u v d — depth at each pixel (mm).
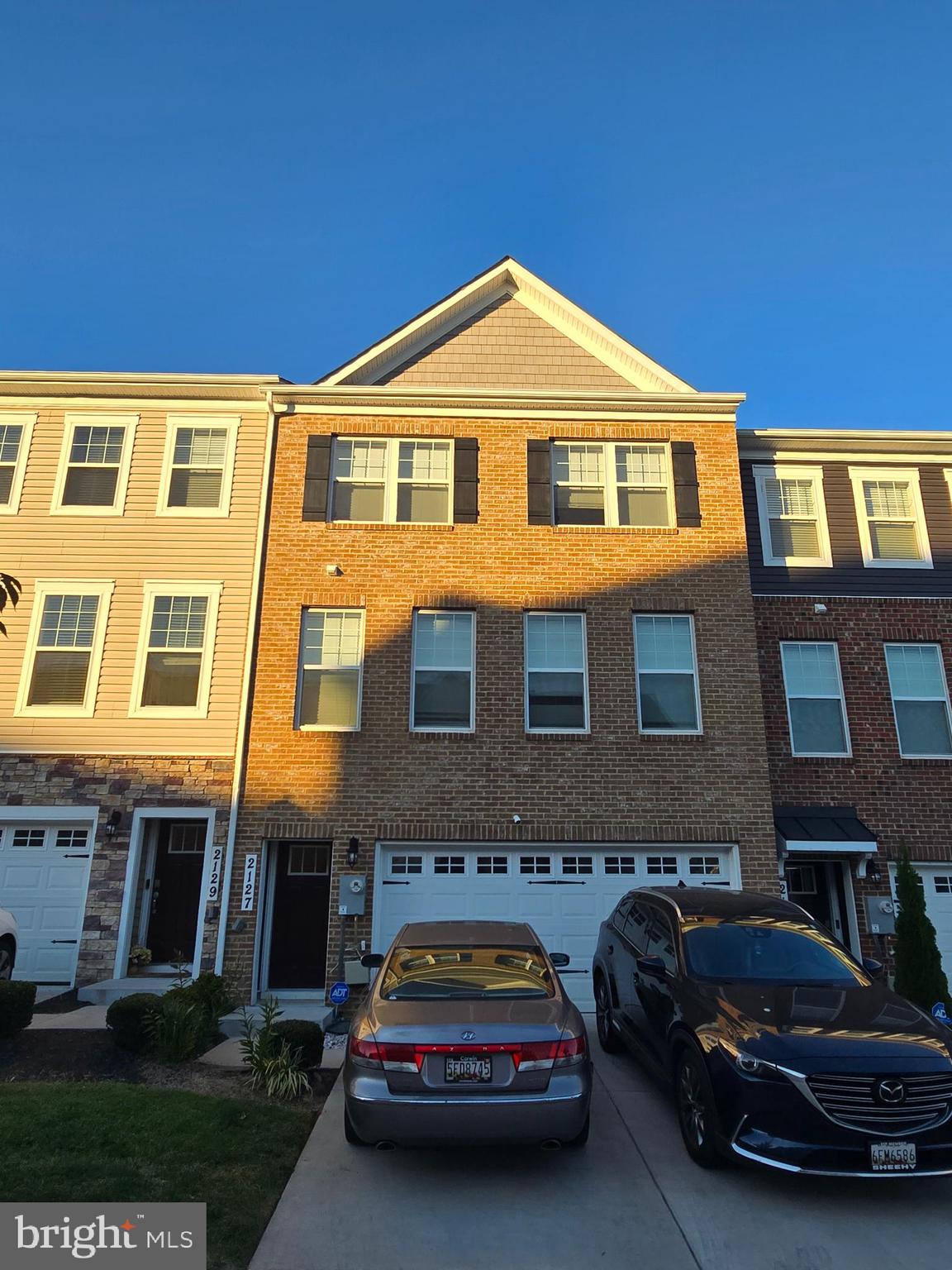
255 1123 6059
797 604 13391
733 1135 5148
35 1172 4863
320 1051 7508
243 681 12000
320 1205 4992
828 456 14172
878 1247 4598
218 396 13414
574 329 14281
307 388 13195
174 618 12461
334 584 12500
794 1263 4438
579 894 11445
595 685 12164
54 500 12953
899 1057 5152
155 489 13031
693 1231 4730
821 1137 4949
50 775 11734
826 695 13086
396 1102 5020
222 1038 8844
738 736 12023
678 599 12602
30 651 12250
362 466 13273
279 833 11398
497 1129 5008
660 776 11789
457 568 12609
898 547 13938
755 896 7789
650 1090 7125
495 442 13258
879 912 11781
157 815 11578
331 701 12109
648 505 13227
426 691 12195
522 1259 4438
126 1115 5832
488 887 11430
